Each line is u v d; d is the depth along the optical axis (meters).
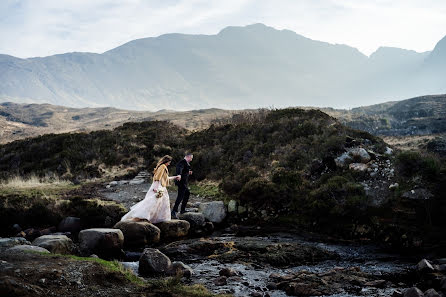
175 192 16.11
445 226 9.95
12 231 11.28
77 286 5.41
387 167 12.84
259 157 17.31
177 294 5.64
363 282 6.78
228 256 8.66
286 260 8.46
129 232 9.75
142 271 7.18
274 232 11.35
